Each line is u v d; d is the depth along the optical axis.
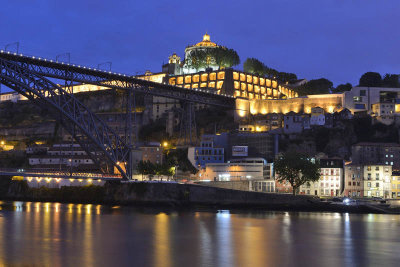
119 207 145.75
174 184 148.00
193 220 106.56
